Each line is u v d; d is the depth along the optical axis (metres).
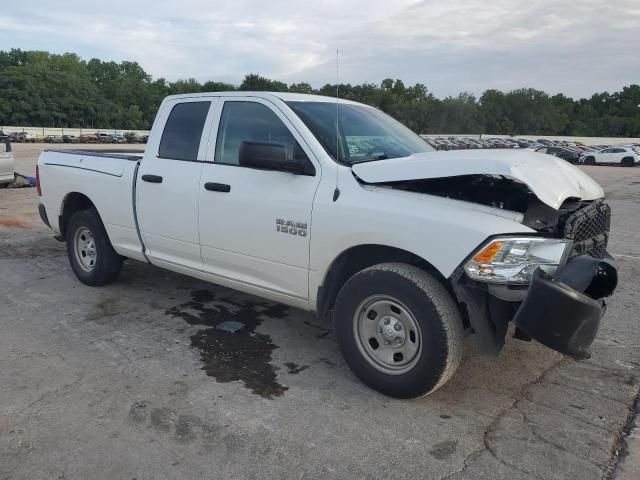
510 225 3.04
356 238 3.43
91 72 144.62
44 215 6.16
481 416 3.31
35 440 2.97
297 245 3.76
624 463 2.85
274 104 4.04
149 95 127.56
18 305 5.14
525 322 2.97
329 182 3.62
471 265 3.04
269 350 4.23
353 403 3.43
